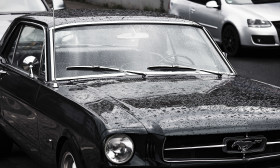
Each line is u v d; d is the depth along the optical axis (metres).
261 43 17.50
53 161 6.27
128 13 7.58
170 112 5.61
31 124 6.78
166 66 6.91
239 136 5.61
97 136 5.35
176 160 5.45
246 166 5.66
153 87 6.27
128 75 6.72
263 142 5.70
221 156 5.58
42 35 7.18
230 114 5.68
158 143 5.39
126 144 5.34
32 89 6.80
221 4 18.42
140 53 6.98
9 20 13.50
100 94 6.03
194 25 7.52
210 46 7.42
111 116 5.47
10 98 7.39
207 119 5.57
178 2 20.14
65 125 5.87
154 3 29.52
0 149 8.43
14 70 7.56
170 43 7.20
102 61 6.83
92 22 7.12
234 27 17.84
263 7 17.89
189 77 6.77
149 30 7.22
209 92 6.17
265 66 16.23
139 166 5.35
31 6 14.25
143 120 5.45
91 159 5.41
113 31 7.09
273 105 5.96
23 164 8.21
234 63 16.78
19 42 7.80
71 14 7.48
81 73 6.72
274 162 5.78
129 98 5.90
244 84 6.61
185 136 5.46
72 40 6.93
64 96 6.10
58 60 6.79
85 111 5.64
